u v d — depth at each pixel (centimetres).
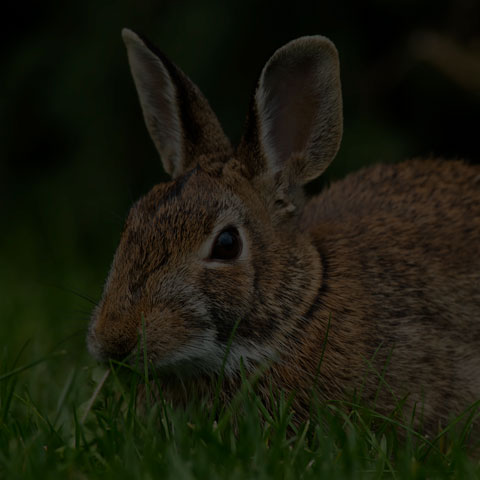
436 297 730
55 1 1441
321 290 682
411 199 815
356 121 1314
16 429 615
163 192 666
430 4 1362
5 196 1557
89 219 1412
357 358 668
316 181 1334
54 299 1130
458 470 550
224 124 1315
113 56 1326
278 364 653
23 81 1427
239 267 639
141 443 590
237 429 641
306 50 718
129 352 609
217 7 1290
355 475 517
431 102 1411
